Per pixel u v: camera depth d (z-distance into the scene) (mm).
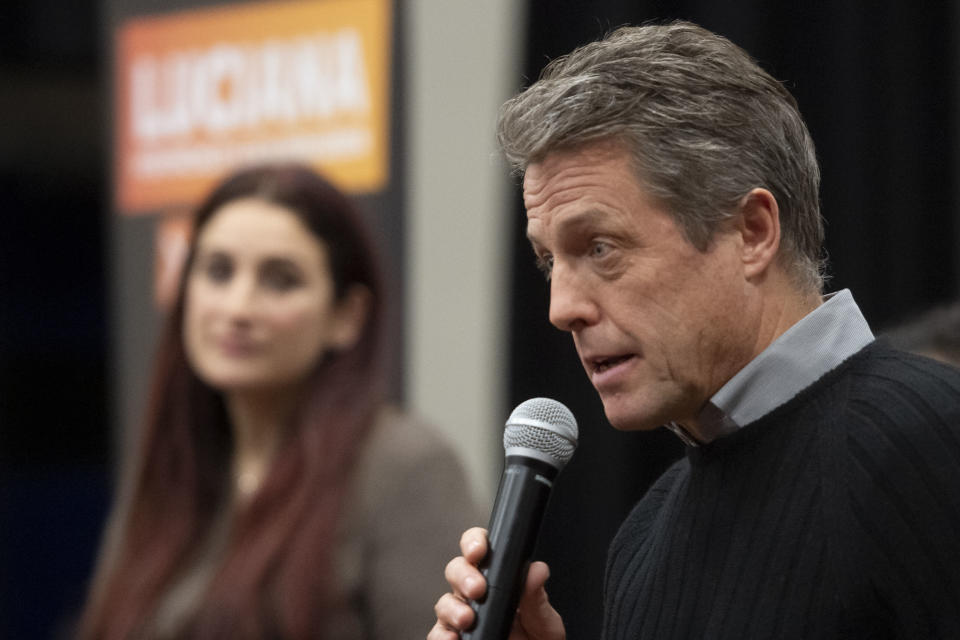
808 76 10062
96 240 16359
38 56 15711
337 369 6488
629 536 4133
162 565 6371
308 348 6496
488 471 10727
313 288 6512
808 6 10062
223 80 9422
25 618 16172
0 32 15531
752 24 10062
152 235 9656
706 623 3486
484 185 10812
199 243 6691
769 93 3564
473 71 10859
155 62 9711
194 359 6680
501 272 10766
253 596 5801
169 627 6074
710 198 3412
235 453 6742
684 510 3715
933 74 9875
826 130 10023
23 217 16266
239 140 9359
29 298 16359
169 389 6738
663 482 4191
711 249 3441
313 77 9102
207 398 6719
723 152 3424
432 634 3605
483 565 3621
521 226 10742
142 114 9750
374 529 5918
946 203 9852
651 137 3387
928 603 3166
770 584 3363
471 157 10836
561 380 10617
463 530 5961
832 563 3266
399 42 8883
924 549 3184
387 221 8773
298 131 9141
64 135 16141
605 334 3480
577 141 3428
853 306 3586
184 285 6738
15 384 16297
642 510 4176
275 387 6512
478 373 10812
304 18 9156
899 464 3254
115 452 9617
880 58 9953
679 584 3621
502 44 10773
